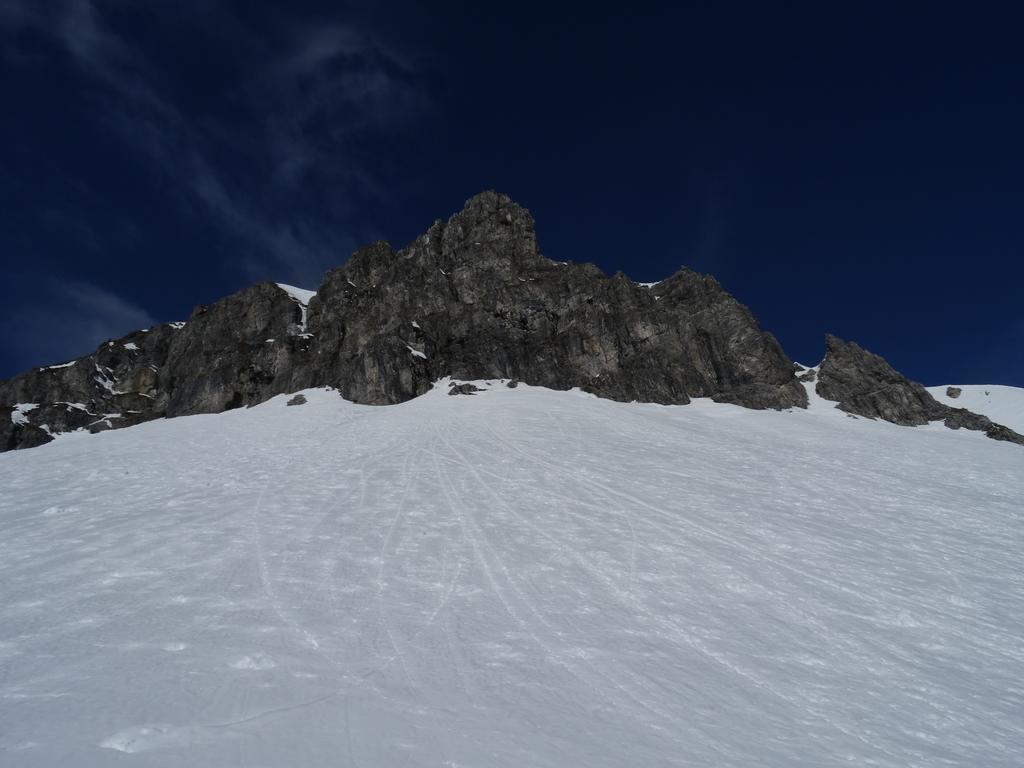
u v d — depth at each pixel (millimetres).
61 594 8922
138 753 4391
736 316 64875
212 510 15461
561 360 60562
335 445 30000
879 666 8102
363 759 4562
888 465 29422
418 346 59500
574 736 5445
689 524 15164
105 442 37594
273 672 6238
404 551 11867
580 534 13719
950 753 6059
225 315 68438
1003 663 8594
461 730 5289
